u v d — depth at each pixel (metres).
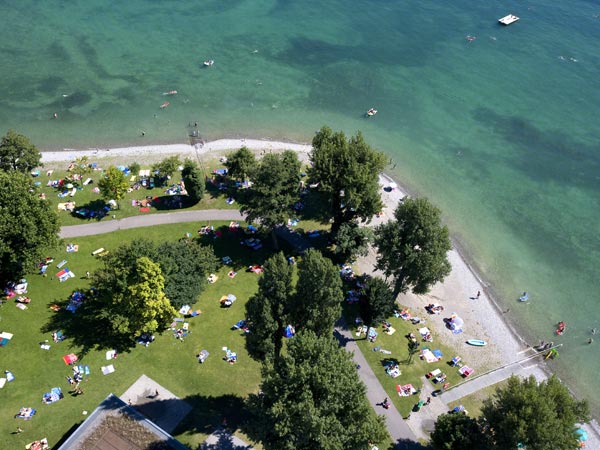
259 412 64.00
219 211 116.19
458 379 89.69
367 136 149.88
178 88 161.12
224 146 139.38
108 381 80.75
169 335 88.44
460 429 70.69
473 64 185.50
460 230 124.12
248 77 169.38
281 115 154.75
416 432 80.50
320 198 107.75
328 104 161.25
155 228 109.75
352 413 62.16
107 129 142.88
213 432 76.12
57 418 75.38
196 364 84.88
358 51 188.25
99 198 115.88
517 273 115.06
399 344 93.75
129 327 84.44
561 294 111.44
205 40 186.25
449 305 104.44
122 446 66.31
